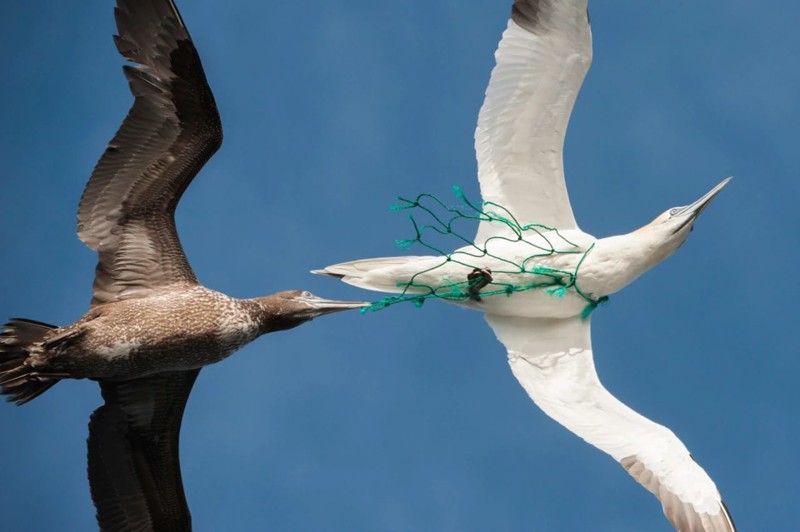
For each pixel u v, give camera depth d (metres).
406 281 16.66
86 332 15.06
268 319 16.03
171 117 15.84
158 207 15.75
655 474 16.31
